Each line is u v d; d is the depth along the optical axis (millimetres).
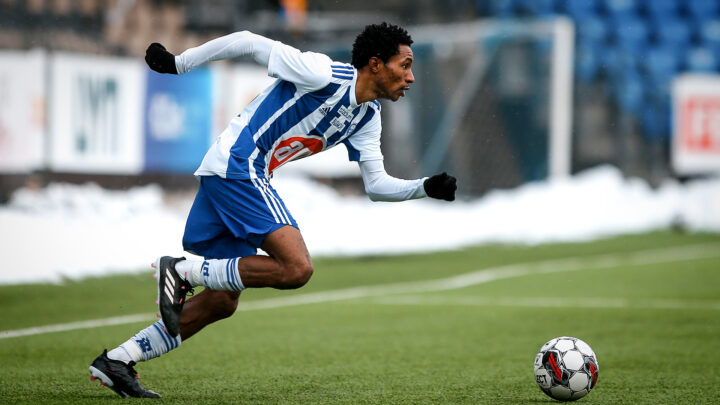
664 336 22406
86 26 47250
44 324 22594
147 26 50219
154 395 14055
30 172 37469
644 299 29859
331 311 26188
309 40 53312
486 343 21109
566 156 52656
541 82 51781
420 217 48094
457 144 51906
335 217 44656
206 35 52156
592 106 62969
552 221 50969
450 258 42031
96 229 34500
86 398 13992
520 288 32562
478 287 32688
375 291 31078
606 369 17812
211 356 18703
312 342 20844
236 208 13578
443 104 51562
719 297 30516
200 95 41125
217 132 41844
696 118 56125
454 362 18469
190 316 14086
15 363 17391
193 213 14117
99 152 38625
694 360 18938
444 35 51594
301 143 14000
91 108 38312
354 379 16375
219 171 13547
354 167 47594
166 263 13430
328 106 13758
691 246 48188
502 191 52469
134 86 39344
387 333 22422
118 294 28312
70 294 27859
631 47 66875
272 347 20031
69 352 18797
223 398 14320
